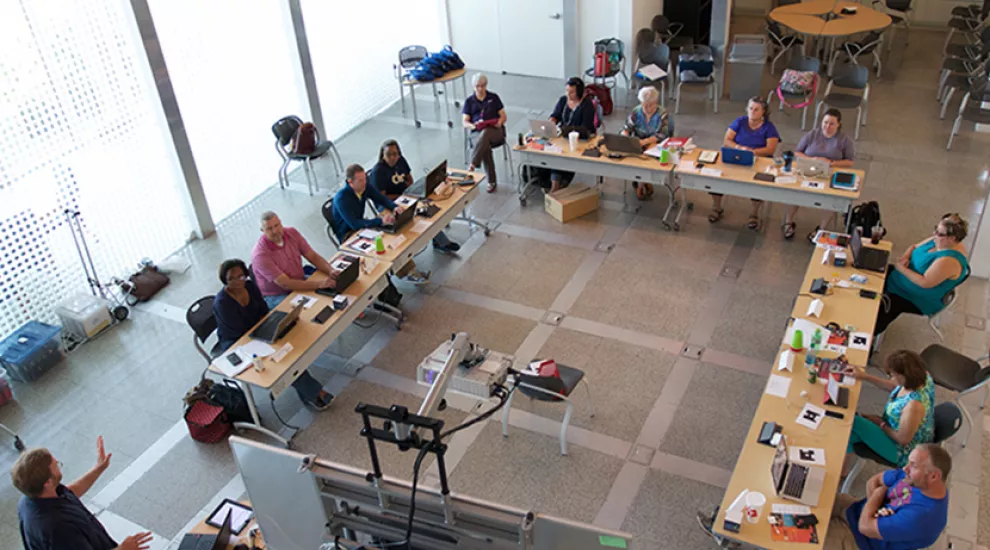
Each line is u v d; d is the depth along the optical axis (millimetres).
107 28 7023
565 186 8625
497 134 8656
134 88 7379
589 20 10883
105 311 7102
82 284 7301
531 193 8805
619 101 10672
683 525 5008
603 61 9930
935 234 5863
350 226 6945
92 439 6008
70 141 6914
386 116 10875
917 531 4008
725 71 10711
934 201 8008
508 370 4590
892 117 9703
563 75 11469
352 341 6801
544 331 6738
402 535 2428
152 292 7559
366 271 6375
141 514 5383
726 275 7250
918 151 8930
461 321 6930
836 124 7113
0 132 6348
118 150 7375
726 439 5598
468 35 11812
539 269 7535
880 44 10742
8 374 6629
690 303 6930
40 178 6734
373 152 9914
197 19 7949
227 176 8703
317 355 5781
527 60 11609
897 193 8180
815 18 10477
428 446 2164
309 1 9328
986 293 6863
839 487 5070
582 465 5484
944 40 11766
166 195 7977
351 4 10023
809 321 5508
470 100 8797
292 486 2568
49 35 6574
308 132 8750
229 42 8367
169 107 7625
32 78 6500
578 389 6105
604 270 7445
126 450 5898
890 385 4988
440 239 7793
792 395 4918
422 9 11500
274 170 9328
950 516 4953
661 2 11508
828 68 10633
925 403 4586
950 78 9570
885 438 4746
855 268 6039
